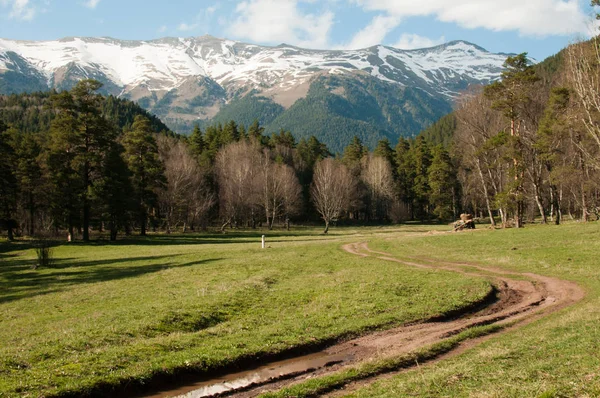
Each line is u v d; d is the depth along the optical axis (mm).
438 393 9391
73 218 57281
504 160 50219
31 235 70438
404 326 16422
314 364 12969
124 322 16844
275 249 43656
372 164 112312
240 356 13148
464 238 43031
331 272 28984
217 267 32312
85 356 12766
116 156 59156
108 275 31484
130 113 171125
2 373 11477
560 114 45031
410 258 35438
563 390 8602
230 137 119688
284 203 94375
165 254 42844
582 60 42312
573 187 54531
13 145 71250
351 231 84250
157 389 11508
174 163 81688
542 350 11672
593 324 13719
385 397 9477
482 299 20203
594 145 47031
